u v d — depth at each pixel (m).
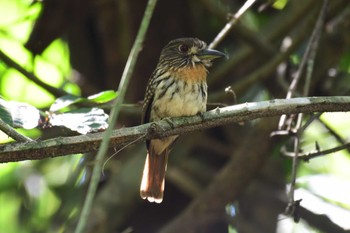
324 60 10.98
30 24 12.06
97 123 6.66
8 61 9.86
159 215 11.63
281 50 10.91
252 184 11.18
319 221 10.49
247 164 10.11
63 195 11.27
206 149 11.87
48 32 10.80
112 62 11.59
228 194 10.11
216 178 10.20
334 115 12.55
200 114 7.07
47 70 12.28
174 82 8.41
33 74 9.88
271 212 10.84
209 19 11.92
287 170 11.52
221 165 11.89
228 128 11.78
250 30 11.00
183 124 6.93
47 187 11.75
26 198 11.69
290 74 11.48
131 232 11.51
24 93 11.70
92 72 12.06
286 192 11.05
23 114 6.43
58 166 11.86
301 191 10.75
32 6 10.81
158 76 8.60
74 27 11.83
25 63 12.10
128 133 6.67
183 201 11.66
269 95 11.81
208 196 10.12
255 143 10.11
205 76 8.55
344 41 10.98
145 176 9.00
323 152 7.91
